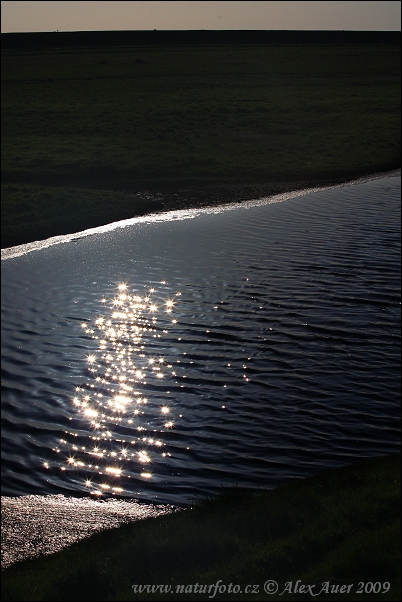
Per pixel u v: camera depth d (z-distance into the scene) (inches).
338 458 512.1
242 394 614.9
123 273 938.7
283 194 1448.1
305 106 2573.8
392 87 3203.7
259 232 1155.9
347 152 1847.9
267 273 943.7
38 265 973.2
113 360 687.1
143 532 333.7
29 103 2613.2
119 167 1599.4
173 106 2519.7
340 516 323.6
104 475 493.0
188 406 597.3
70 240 1107.9
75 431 556.4
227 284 901.8
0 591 295.4
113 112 2365.9
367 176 1647.4
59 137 1948.8
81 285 893.2
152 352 704.4
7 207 1213.7
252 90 3058.6
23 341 728.3
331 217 1253.7
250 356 692.1
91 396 616.7
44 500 457.7
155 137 1959.9
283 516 330.3
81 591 283.4
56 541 398.6
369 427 555.5
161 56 4766.2
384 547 281.6
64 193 1332.4
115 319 787.4
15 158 1643.7
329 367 665.6
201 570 290.0
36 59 4616.1
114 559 308.7
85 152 1727.4
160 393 619.8
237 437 544.1
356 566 270.5
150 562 299.7
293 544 296.0
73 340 733.9
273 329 757.3
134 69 3909.9
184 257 1012.5
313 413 579.2
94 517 432.1
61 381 642.2
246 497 372.5
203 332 753.0
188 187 1491.1
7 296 850.1
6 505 446.0
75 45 6161.4
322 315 798.5
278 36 6776.6
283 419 569.3
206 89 3085.6
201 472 498.0
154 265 974.4
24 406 595.2
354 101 2696.9
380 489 358.6
